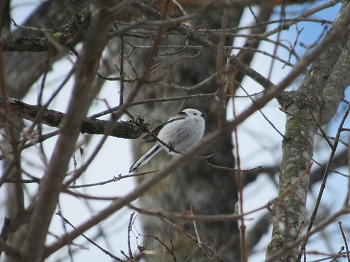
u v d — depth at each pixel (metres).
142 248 7.89
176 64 14.27
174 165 4.88
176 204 12.99
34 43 8.88
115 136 8.88
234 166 14.18
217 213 13.12
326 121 10.30
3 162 12.20
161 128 13.77
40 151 5.21
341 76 11.27
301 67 4.95
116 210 4.92
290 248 5.39
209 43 10.22
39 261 4.87
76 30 8.68
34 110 8.33
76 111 4.74
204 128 13.90
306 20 11.09
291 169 9.18
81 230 4.96
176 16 10.04
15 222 5.27
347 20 5.06
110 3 5.22
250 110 4.88
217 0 5.32
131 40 14.58
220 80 4.91
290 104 10.15
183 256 12.04
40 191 4.91
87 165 5.18
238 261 12.95
